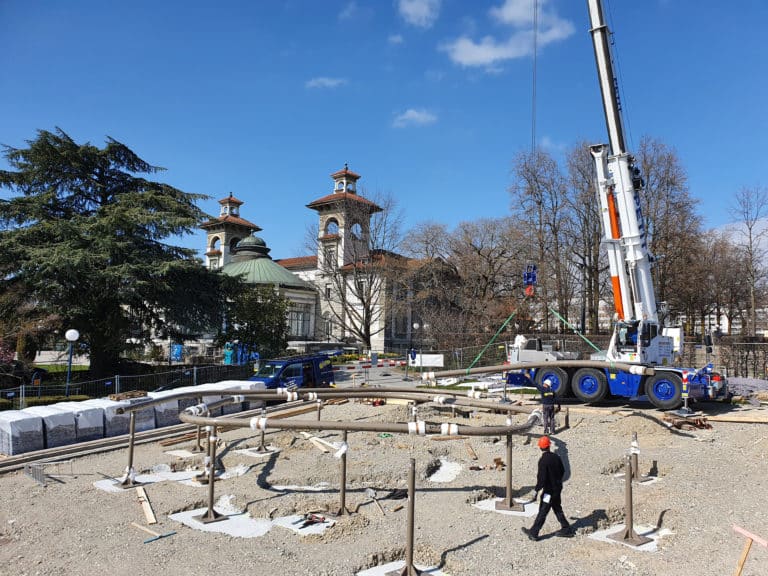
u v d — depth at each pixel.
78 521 8.30
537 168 43.66
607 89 17.52
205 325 30.78
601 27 17.34
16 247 24.83
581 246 44.34
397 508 8.78
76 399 20.00
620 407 18.05
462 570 6.65
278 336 34.31
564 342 32.94
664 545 7.39
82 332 26.25
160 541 7.49
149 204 29.38
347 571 6.57
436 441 13.69
